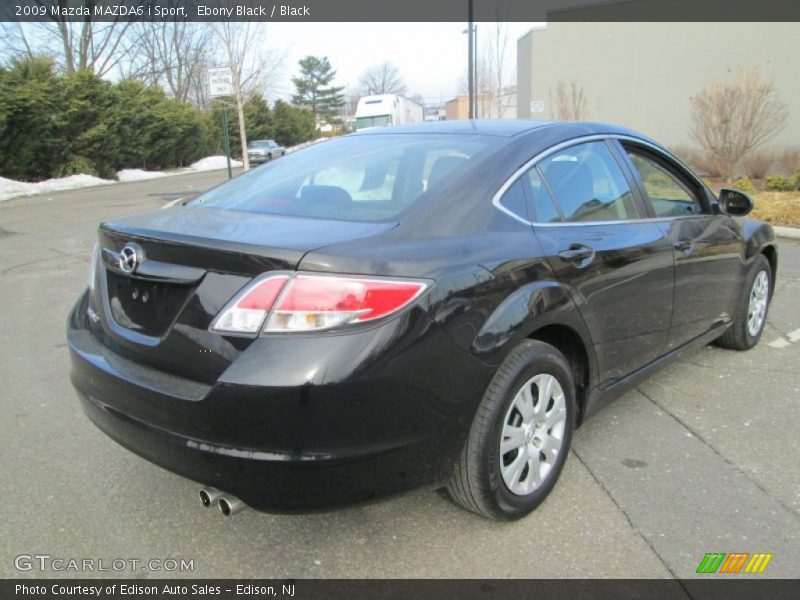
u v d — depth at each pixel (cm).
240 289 216
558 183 304
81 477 313
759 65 1936
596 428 361
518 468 264
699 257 377
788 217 1049
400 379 215
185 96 4300
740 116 1505
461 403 233
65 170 2514
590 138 336
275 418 206
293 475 208
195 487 305
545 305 262
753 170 1708
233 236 230
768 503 287
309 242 222
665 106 2153
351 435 211
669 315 356
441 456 234
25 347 514
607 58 2230
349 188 286
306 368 204
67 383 435
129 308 252
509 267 253
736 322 456
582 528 270
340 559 253
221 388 209
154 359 235
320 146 358
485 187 270
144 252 243
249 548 261
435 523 274
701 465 319
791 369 444
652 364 356
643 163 371
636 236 328
